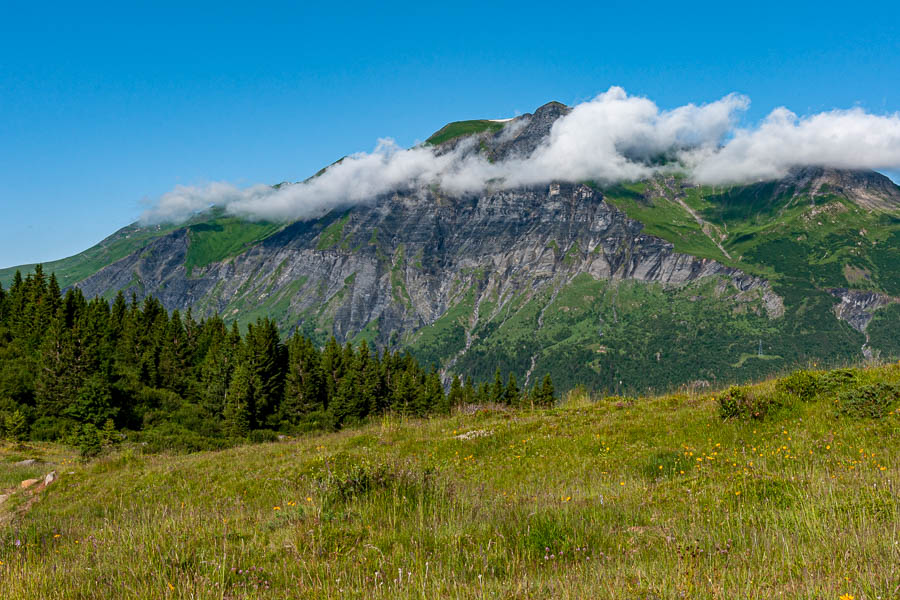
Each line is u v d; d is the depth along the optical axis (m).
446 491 11.45
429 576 6.62
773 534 7.52
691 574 5.89
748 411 16.92
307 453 23.00
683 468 13.41
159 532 9.43
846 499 8.70
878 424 14.30
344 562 7.40
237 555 7.95
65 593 6.86
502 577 6.84
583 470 14.95
